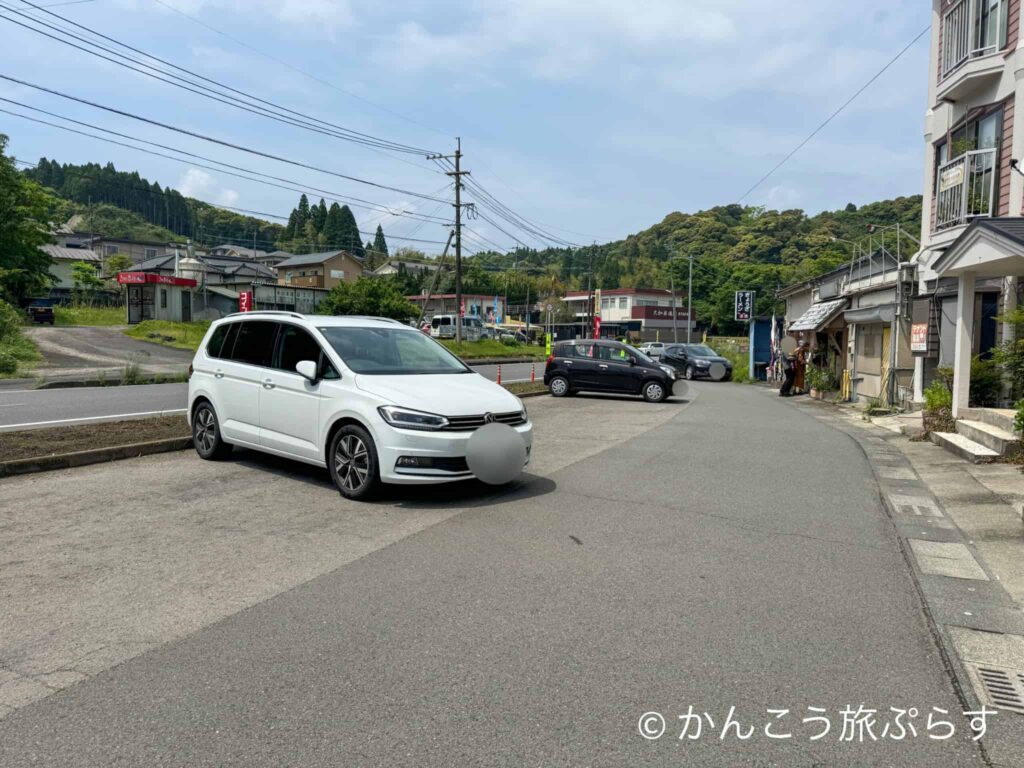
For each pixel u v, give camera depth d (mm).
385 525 5801
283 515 6078
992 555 5430
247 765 2629
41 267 44125
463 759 2680
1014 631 4004
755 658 3561
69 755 2678
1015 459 8758
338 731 2854
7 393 16609
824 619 4066
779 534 5773
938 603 4395
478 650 3578
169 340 34062
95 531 5547
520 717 2975
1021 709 3176
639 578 4660
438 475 6344
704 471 8391
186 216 122312
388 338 7781
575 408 16797
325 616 3977
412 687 3205
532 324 89375
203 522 5836
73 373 22484
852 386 20516
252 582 4492
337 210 106688
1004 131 12969
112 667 3371
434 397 6559
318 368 7164
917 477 8516
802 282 28406
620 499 6855
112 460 8406
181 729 2861
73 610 4023
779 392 25203
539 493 7047
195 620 3910
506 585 4484
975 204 13836
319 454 6941
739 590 4488
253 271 72875
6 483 7156
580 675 3342
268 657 3480
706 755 2750
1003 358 11016
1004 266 10141
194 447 9281
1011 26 12766
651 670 3404
